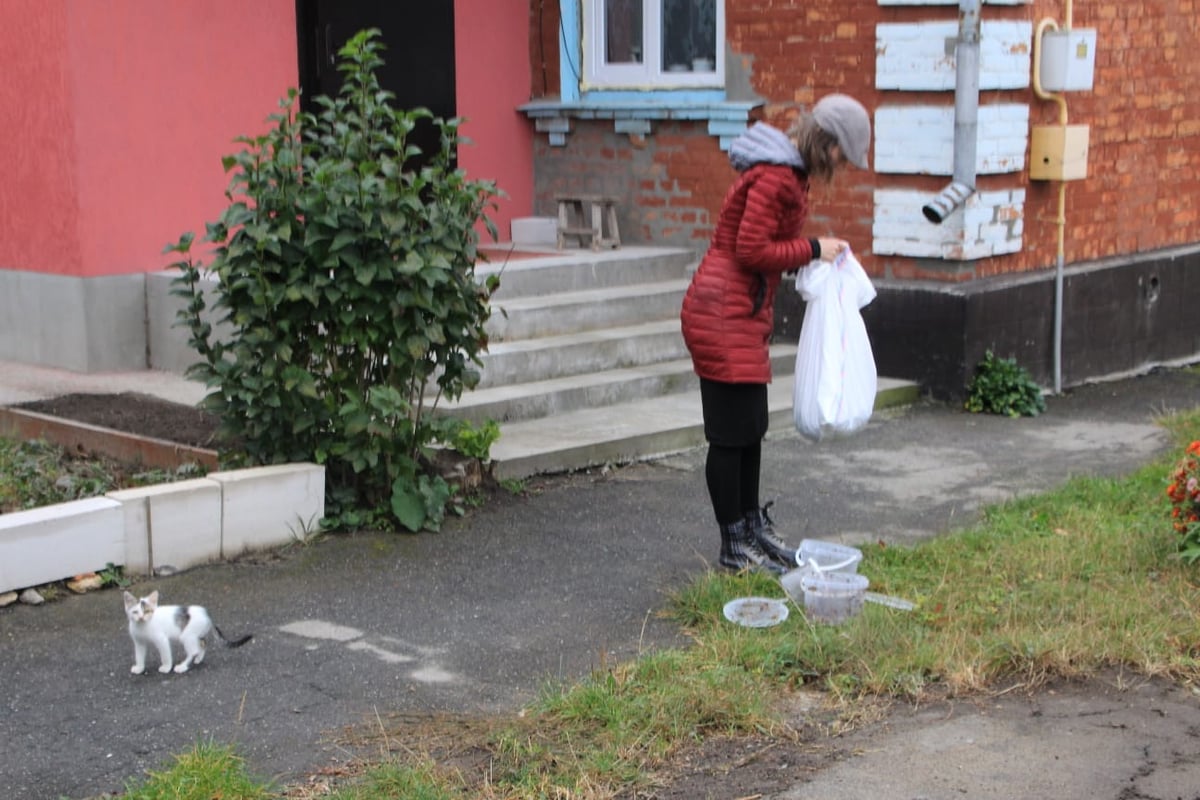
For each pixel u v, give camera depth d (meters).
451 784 4.08
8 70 9.04
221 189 9.39
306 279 6.38
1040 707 4.71
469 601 5.73
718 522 6.09
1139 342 11.15
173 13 9.03
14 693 4.80
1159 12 10.84
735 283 5.74
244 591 5.83
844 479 7.68
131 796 3.99
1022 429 8.95
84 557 5.80
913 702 4.74
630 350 9.32
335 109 6.87
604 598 5.77
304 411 6.50
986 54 9.09
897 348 9.69
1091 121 10.38
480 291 6.81
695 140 10.48
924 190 9.36
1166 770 4.25
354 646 5.24
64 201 8.85
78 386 8.59
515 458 7.38
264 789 4.04
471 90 11.02
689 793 4.11
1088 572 5.87
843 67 9.60
